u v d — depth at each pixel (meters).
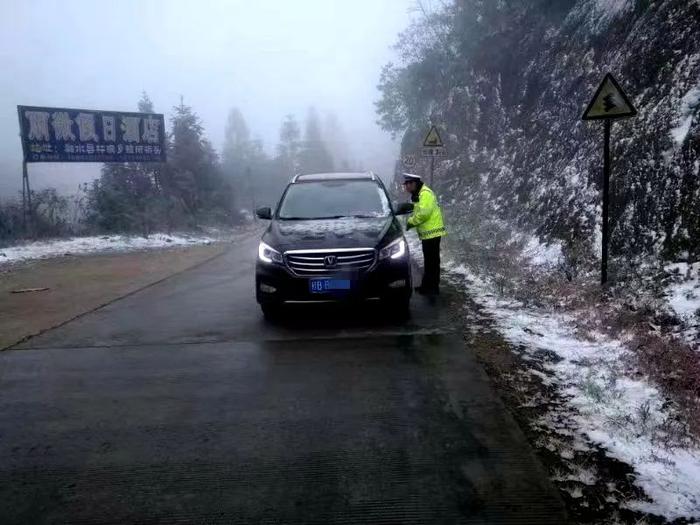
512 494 2.88
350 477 3.08
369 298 5.91
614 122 8.89
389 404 4.02
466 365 4.75
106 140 19.47
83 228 20.78
